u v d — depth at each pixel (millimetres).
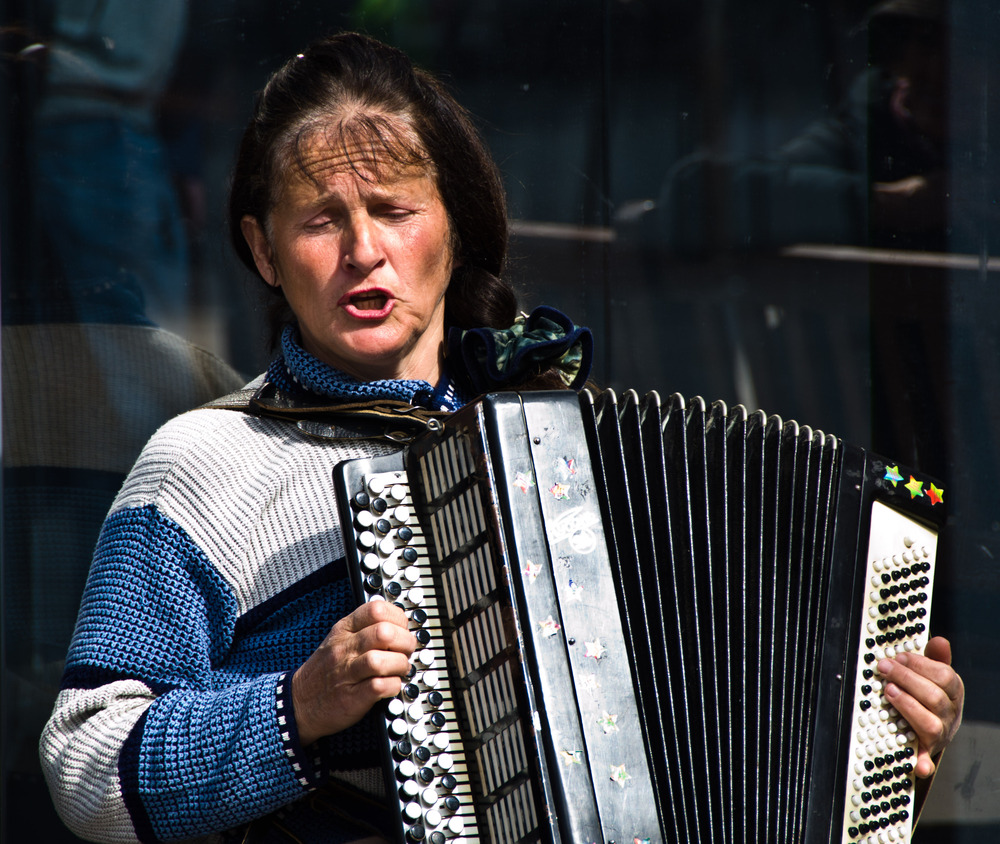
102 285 8953
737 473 5781
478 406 4977
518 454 4965
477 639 4910
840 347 11117
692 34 10633
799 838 5578
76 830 5352
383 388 5797
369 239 5695
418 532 5125
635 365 10609
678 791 5145
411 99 6035
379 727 4898
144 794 5078
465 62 9969
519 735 4738
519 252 10172
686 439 5723
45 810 8664
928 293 11211
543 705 4719
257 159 6031
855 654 5953
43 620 8734
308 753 5109
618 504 5348
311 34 9445
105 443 8938
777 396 10969
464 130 6258
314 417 5781
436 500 5086
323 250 5742
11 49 8711
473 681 4914
